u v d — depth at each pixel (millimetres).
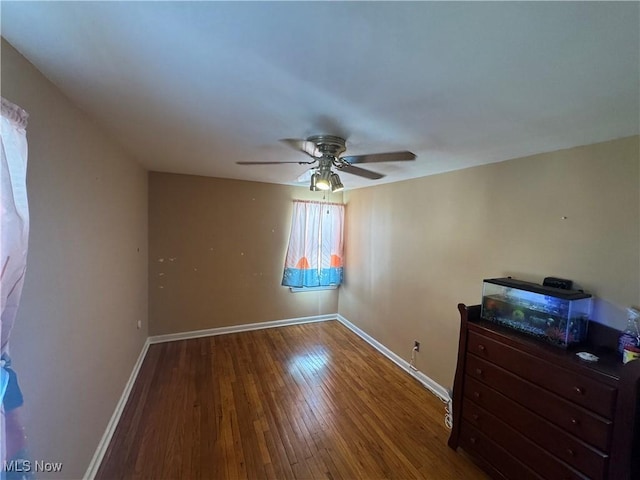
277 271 4203
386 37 815
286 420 2248
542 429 1496
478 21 734
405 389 2740
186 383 2719
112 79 1146
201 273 3762
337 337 3932
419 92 1150
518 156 2016
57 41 899
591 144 1663
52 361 1239
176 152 2363
